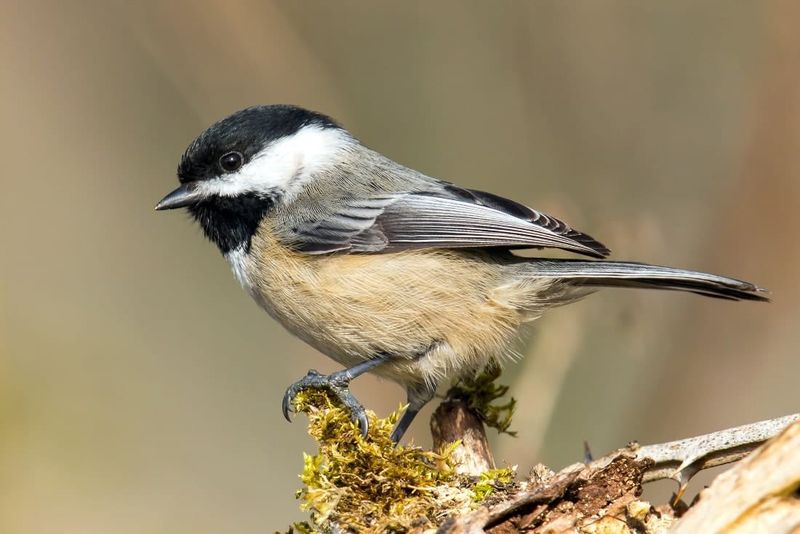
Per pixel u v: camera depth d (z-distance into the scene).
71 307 12.38
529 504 5.10
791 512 4.55
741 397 9.85
